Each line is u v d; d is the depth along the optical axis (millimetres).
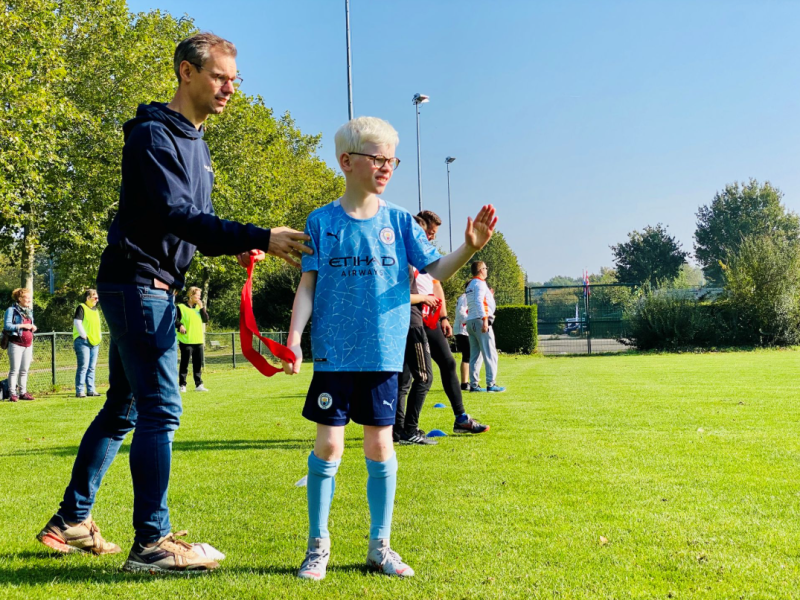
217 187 24016
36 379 12594
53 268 24453
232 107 25656
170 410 2488
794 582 2197
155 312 2447
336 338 2398
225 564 2510
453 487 3641
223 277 30844
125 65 21875
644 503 3236
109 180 20688
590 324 24266
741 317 23141
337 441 2393
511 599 2090
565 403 7578
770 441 4879
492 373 9180
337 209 2520
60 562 2545
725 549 2545
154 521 2428
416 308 5043
